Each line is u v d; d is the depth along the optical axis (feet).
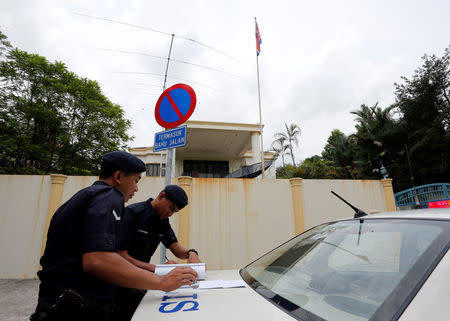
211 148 53.93
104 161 4.41
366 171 57.72
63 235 3.58
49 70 35.50
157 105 10.30
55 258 3.59
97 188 3.85
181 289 4.33
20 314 11.56
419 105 49.67
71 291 3.37
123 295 5.49
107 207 3.57
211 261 19.29
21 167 32.40
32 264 17.52
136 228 6.06
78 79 37.47
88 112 37.86
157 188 19.97
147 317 3.18
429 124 47.85
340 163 68.95
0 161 31.55
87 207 3.59
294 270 4.56
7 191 18.47
